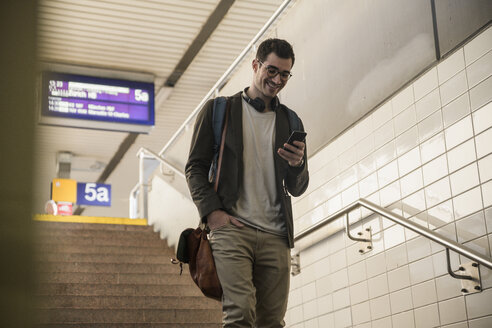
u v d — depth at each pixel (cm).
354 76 431
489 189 288
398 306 345
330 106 461
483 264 259
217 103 239
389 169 374
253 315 218
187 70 1062
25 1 79
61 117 999
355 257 395
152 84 1057
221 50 998
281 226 234
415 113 354
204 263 223
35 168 75
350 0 448
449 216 314
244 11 877
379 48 404
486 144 293
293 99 533
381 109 390
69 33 920
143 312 500
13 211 72
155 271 639
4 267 69
